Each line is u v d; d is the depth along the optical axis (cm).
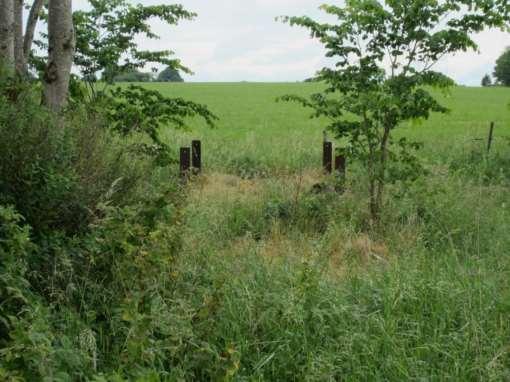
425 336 480
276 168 1422
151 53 1048
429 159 1526
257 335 474
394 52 863
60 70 753
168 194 541
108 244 464
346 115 3416
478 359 435
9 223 420
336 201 903
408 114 854
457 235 797
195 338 431
